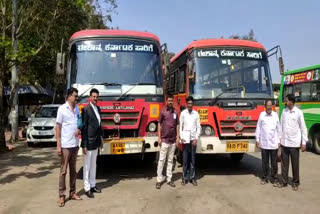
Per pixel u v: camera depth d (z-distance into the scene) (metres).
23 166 10.14
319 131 12.45
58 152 6.37
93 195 6.90
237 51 8.92
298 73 13.95
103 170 9.37
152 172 9.10
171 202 6.43
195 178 8.38
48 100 30.45
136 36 8.66
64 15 16.25
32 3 15.17
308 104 13.01
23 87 24.06
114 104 7.83
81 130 6.84
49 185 7.84
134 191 7.21
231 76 8.70
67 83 8.24
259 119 7.89
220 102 8.29
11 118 16.56
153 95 8.16
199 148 8.16
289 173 9.09
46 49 18.16
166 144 7.54
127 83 8.17
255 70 8.90
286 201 6.46
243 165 10.13
